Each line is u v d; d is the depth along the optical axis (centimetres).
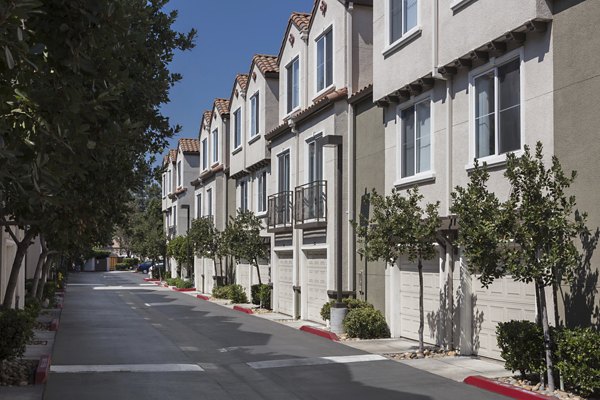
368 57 1962
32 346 1603
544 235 955
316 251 2144
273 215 2489
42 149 650
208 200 3959
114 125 802
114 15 702
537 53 1137
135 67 1166
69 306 3025
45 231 1061
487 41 1241
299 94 2319
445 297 1436
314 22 2189
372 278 1811
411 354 1398
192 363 1382
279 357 1445
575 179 1048
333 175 1955
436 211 1375
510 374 1158
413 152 1559
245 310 2666
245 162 2981
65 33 667
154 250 5988
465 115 1341
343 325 1755
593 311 1007
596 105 1012
